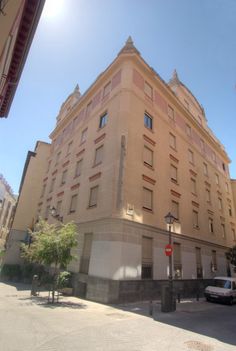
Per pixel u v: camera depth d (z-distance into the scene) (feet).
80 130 71.97
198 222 70.23
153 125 60.85
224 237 86.02
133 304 40.11
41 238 39.63
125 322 26.68
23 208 97.14
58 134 93.20
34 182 101.71
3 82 24.73
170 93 69.82
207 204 79.25
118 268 41.50
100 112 62.75
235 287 51.37
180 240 59.36
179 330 24.39
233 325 28.32
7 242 95.09
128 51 59.72
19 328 21.63
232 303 48.26
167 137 65.77
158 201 55.06
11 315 26.30
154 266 48.73
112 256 41.98
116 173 47.75
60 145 85.97
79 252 50.52
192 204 69.51
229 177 108.06
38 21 20.84
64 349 17.29
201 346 19.58
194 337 22.17
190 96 88.94
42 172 104.17
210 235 74.95
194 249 64.28
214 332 24.53
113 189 46.57
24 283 70.64
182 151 71.67
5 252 92.27
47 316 27.04
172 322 28.02
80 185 60.18
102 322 26.04
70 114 82.89
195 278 60.54
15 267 82.74
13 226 93.81
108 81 64.54
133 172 50.16
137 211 48.37
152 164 56.80
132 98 55.98
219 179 95.45
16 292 48.03
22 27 21.09
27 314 27.32
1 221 164.35
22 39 21.91
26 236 87.45
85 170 59.98
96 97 68.59
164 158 61.77
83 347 17.97
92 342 19.22
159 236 52.26
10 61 22.93
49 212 75.97
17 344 17.63
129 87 56.34
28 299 38.78
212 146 96.53
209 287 51.88
